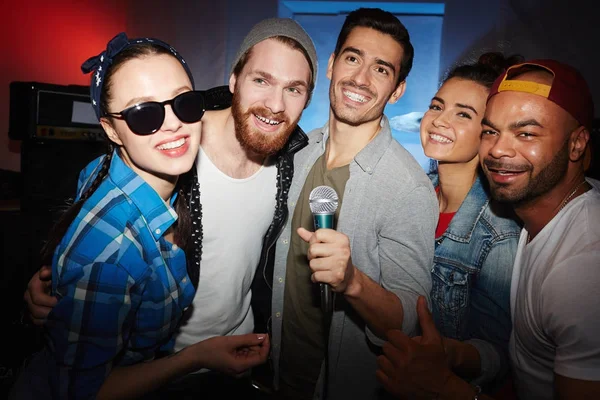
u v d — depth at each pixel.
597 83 3.97
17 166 4.59
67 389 1.04
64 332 1.04
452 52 4.27
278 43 1.53
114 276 1.06
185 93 1.15
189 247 1.49
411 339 1.34
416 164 1.69
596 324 1.11
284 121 1.59
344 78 1.67
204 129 1.65
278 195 1.74
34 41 4.72
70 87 2.94
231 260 1.67
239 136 1.60
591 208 1.26
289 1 4.71
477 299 1.61
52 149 2.93
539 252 1.32
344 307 1.74
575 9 3.99
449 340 1.50
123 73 1.12
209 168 1.63
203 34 4.89
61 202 2.96
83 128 3.00
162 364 1.24
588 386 1.12
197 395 1.63
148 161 1.16
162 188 1.30
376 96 1.65
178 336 1.65
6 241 2.73
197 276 1.52
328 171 1.78
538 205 1.35
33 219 2.78
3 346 2.50
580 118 1.28
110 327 1.06
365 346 1.74
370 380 1.76
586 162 1.36
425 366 1.31
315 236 1.30
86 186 1.42
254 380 2.07
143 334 1.21
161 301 1.19
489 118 1.35
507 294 1.54
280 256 1.82
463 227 1.66
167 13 4.95
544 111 1.26
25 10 4.66
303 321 1.82
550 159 1.28
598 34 3.95
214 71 4.90
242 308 1.79
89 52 4.97
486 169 1.40
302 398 1.89
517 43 4.10
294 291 1.83
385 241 1.61
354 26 1.68
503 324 1.55
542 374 1.35
